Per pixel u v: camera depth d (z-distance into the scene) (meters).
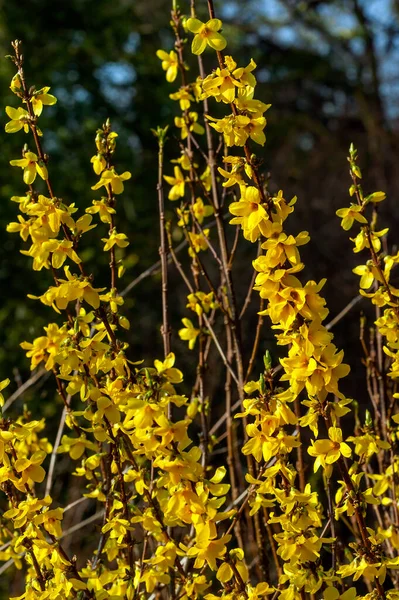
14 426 1.46
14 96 6.09
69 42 6.93
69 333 1.56
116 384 1.57
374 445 1.59
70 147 6.45
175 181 2.32
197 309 2.28
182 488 1.34
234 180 1.45
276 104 11.09
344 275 7.32
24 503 1.50
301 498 1.42
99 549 1.75
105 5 7.17
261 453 1.47
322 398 1.40
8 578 3.75
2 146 6.00
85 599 1.66
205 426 2.09
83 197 6.25
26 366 5.60
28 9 6.64
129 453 1.63
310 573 1.46
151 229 6.89
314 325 1.35
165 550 1.55
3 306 5.70
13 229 1.74
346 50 10.81
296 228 7.97
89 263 6.00
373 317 6.60
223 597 1.46
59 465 3.96
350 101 11.34
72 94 6.74
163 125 7.12
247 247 6.93
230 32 10.28
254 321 6.35
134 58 7.15
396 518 1.94
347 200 8.55
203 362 2.29
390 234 7.75
